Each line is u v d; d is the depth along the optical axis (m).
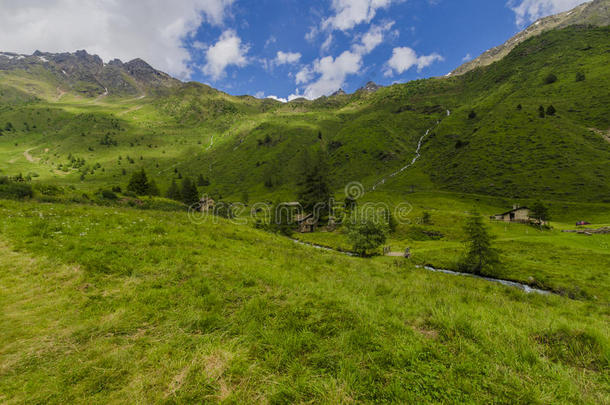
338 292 8.06
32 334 4.79
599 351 4.97
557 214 90.31
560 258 40.69
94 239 10.73
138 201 65.81
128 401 3.53
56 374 3.89
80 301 6.15
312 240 75.44
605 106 146.25
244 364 4.23
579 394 3.81
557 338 5.55
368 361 4.43
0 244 9.39
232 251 12.95
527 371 4.28
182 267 8.87
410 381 3.94
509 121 166.62
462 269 39.41
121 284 7.24
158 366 4.15
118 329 5.09
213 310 6.06
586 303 14.30
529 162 128.12
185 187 114.75
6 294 6.21
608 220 77.12
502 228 71.12
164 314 5.76
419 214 90.38
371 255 49.16
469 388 3.81
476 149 156.88
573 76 191.00
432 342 5.05
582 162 115.25
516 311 7.89
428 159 179.88
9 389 3.60
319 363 4.38
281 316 5.92
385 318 6.09
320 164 111.94
